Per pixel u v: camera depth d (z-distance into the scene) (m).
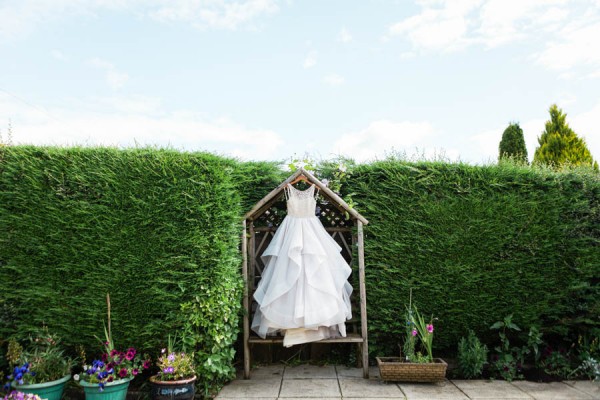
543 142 12.00
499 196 5.23
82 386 3.92
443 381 4.65
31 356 3.96
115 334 4.18
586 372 4.75
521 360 4.98
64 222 4.20
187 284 4.13
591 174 5.53
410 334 4.70
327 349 5.55
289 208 5.01
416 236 5.14
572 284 5.19
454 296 5.11
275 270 4.67
